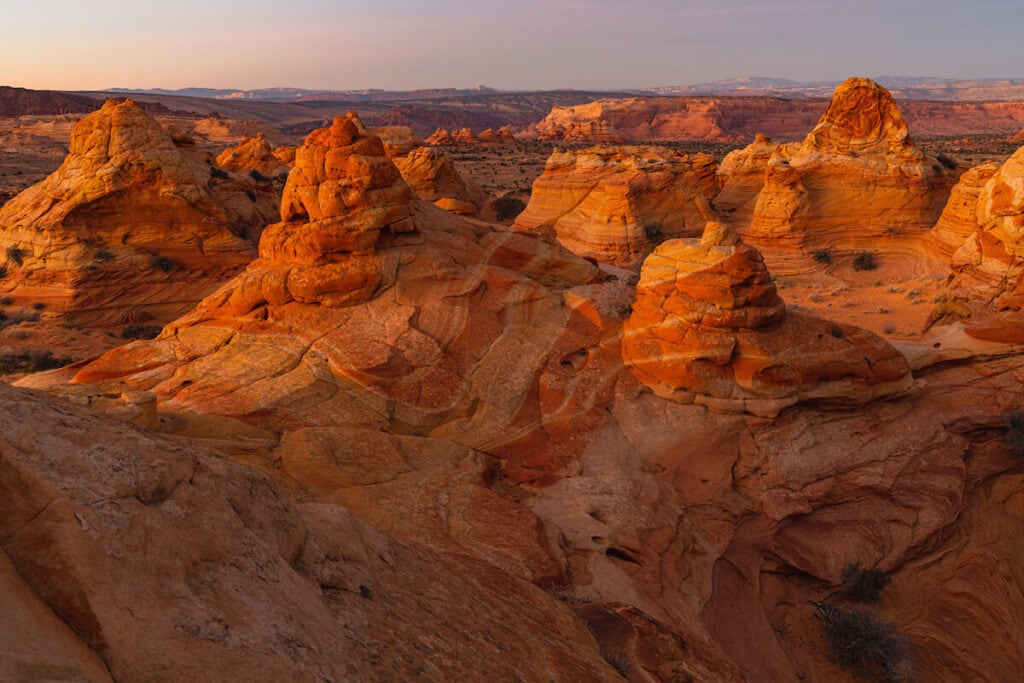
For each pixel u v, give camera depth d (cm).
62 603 410
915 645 1499
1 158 13075
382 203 2134
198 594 471
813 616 1520
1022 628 1694
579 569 1269
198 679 409
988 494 1980
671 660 974
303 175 2145
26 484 450
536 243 2527
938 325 2653
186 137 5706
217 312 2105
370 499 1271
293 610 527
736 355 1892
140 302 4084
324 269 2069
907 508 1755
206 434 1432
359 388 1805
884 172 4850
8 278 4016
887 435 1897
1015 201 2480
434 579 818
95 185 4028
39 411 548
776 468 1742
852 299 4062
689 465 1733
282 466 1351
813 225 4944
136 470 515
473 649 673
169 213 4234
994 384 2147
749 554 1600
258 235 5281
